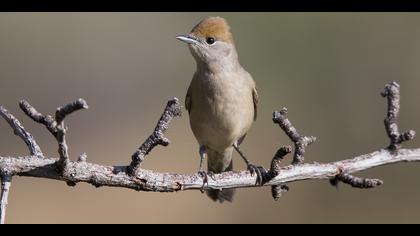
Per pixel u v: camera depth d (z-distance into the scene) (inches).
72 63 655.1
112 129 618.5
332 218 523.5
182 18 678.5
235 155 584.4
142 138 609.9
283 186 257.3
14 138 580.7
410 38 611.2
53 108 634.8
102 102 639.8
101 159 588.7
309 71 628.1
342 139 596.4
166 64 669.9
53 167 213.8
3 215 206.2
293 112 614.9
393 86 265.3
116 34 671.8
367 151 588.4
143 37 673.6
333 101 610.5
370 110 598.9
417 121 581.3
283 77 631.2
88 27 665.6
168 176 233.6
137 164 221.0
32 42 649.6
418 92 591.2
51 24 660.1
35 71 640.4
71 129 608.4
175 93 656.4
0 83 628.4
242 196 534.0
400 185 519.5
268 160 582.9
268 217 531.2
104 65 659.4
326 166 256.5
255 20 645.9
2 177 210.2
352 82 612.1
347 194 525.3
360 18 621.9
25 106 198.2
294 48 636.7
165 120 218.4
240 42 642.2
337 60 622.5
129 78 659.4
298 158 253.3
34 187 531.2
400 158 265.7
